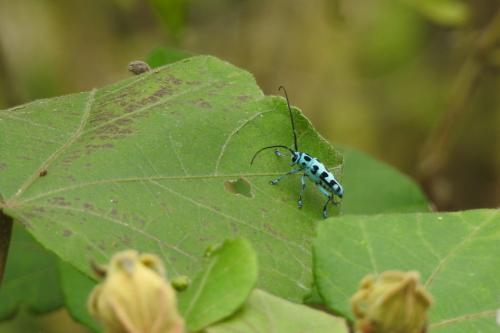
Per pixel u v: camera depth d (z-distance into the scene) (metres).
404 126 1.12
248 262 0.43
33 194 0.46
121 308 0.39
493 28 0.74
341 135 1.10
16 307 0.58
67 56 0.96
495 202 1.00
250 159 0.48
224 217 0.47
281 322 0.42
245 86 0.49
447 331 0.44
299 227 0.47
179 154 0.47
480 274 0.45
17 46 0.94
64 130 0.48
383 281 0.41
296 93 1.04
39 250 0.59
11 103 0.72
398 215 0.46
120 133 0.48
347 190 0.62
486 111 1.00
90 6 0.96
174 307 0.40
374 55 1.10
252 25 1.00
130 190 0.46
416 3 0.83
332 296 0.44
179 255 0.45
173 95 0.49
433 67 1.12
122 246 0.45
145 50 0.96
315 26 1.02
